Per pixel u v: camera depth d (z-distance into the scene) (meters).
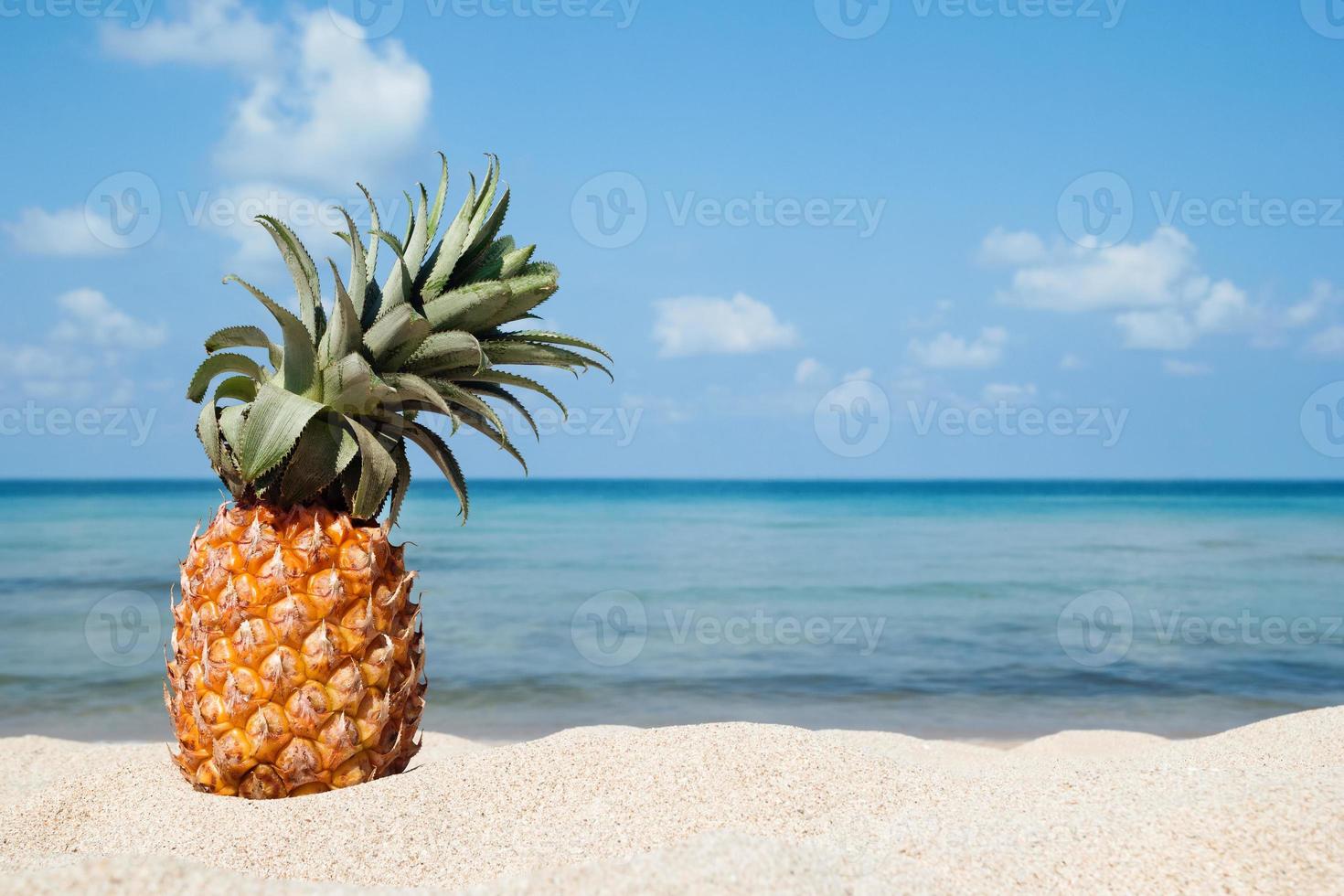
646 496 91.19
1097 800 4.36
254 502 5.57
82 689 12.62
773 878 3.18
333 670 5.30
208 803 5.15
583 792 5.27
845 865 3.47
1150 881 3.31
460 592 23.56
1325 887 3.17
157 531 40.16
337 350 5.60
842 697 12.58
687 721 11.26
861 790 5.32
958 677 13.85
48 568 27.14
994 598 22.48
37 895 3.03
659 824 4.83
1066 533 42.47
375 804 5.02
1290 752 5.90
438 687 13.21
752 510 62.94
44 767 7.25
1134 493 101.81
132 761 7.43
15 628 17.70
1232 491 110.12
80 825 5.20
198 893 3.13
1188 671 14.05
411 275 5.92
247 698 5.18
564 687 13.22
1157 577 26.06
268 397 5.27
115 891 3.09
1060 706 11.99
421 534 42.09
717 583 25.47
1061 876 3.40
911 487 136.50
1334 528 45.09
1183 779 4.57
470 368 5.86
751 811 4.97
